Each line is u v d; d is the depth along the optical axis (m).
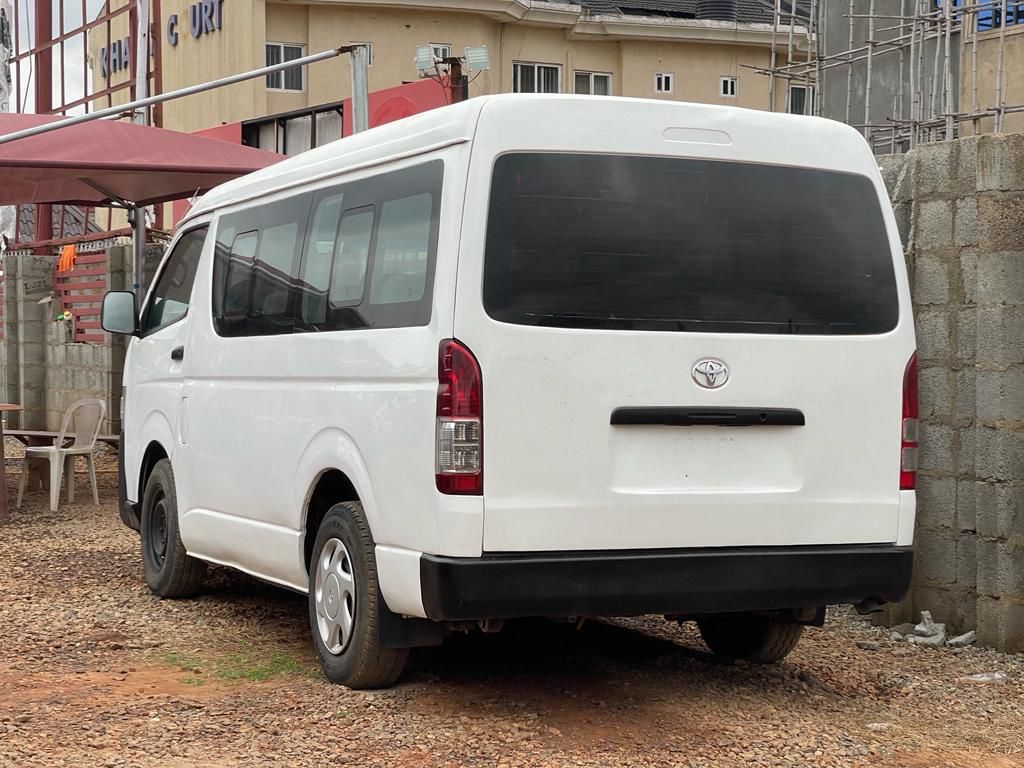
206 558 7.48
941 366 7.28
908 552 5.74
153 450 8.42
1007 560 6.86
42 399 18.30
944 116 10.55
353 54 12.60
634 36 34.38
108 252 16.27
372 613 5.69
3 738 5.23
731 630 6.66
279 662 6.55
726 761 5.09
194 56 32.44
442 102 19.16
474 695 5.89
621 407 5.30
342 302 6.03
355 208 6.06
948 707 5.97
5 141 10.86
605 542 5.27
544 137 5.35
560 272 5.29
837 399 5.65
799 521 5.57
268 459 6.59
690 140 5.56
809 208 5.72
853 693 6.18
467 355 5.15
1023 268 6.83
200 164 11.48
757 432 5.53
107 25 21.33
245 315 7.01
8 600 8.10
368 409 5.66
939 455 7.30
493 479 5.14
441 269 5.27
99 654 6.76
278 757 5.04
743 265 5.56
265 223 6.98
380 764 4.97
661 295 5.41
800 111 36.22
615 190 5.42
